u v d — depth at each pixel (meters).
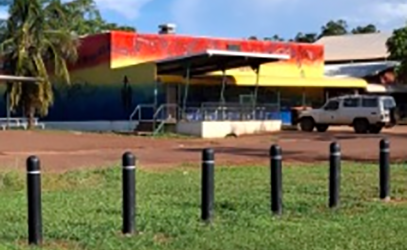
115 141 33.53
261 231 9.78
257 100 49.22
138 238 9.33
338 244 8.89
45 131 40.22
